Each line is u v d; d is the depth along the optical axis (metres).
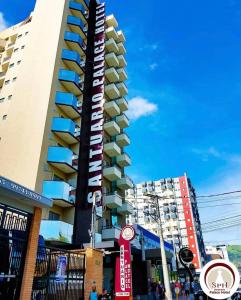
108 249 22.61
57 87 28.58
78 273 12.80
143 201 87.94
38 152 24.06
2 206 9.65
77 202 25.58
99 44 35.28
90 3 40.19
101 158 27.27
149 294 25.33
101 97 30.89
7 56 34.44
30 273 9.95
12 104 28.22
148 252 27.98
